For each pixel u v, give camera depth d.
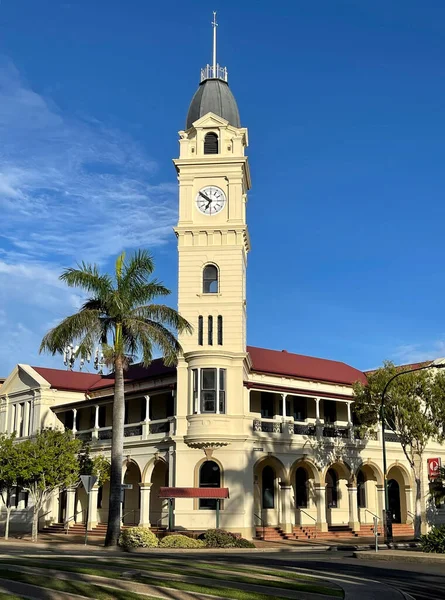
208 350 44.75
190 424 44.59
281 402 50.28
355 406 46.88
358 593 16.94
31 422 57.44
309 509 50.12
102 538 45.41
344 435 50.19
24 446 43.28
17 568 18.42
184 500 43.75
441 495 40.25
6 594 13.98
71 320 35.81
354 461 50.38
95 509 50.44
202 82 51.25
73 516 52.47
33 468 41.66
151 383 51.03
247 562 25.61
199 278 47.16
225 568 20.94
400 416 43.22
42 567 18.97
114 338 37.22
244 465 43.91
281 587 16.97
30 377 58.62
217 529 39.84
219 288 46.78
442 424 44.09
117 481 35.88
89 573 17.77
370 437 51.59
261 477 48.19
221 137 48.78
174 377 48.81
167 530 43.00
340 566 25.48
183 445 44.66
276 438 46.06
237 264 47.09
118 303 36.22
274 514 48.12
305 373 52.06
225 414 44.38
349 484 49.81
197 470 44.09
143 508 46.66
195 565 21.77
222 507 43.31
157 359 55.16
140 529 36.62
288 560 28.08
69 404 54.94
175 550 34.78
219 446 43.97
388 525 40.81
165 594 15.02
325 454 48.59
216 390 44.56
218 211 47.91
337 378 53.59
